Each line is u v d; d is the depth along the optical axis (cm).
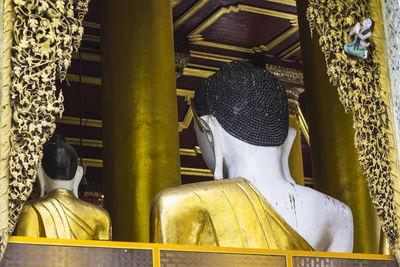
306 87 970
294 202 529
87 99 1697
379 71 620
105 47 1015
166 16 1016
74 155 660
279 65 1792
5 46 452
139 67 975
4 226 419
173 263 467
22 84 455
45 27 472
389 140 603
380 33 632
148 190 923
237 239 502
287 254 504
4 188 426
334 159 899
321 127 925
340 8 621
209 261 477
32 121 454
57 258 434
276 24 1688
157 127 951
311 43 963
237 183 517
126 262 454
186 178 1827
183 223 496
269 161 543
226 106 545
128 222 919
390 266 555
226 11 1602
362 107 602
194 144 1831
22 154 442
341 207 548
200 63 1769
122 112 964
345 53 612
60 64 472
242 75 555
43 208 591
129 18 998
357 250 852
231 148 542
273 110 554
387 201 584
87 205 616
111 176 959
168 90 980
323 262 517
